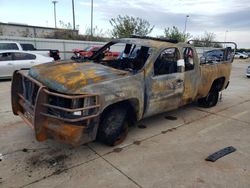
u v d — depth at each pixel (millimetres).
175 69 4852
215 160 3783
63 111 3301
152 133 4785
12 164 3443
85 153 3850
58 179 3148
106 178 3211
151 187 3061
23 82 4023
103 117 3768
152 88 4324
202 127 5254
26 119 3895
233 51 7133
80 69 3916
